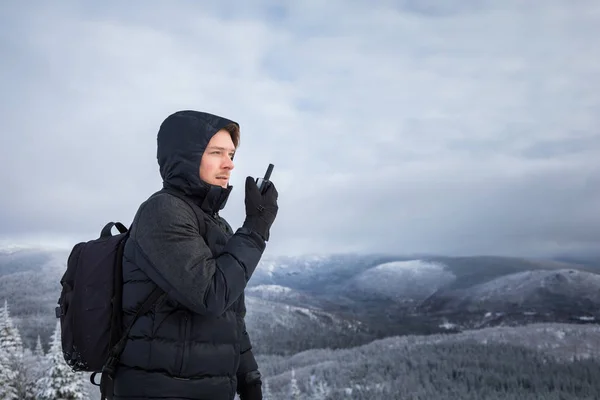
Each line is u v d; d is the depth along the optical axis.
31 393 25.23
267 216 2.24
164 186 2.28
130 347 2.03
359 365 127.56
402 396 108.06
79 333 2.07
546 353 134.62
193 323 2.07
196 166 2.19
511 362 128.50
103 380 2.01
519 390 111.75
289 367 129.88
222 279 2.03
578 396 108.62
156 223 2.05
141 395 1.99
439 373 121.12
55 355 24.80
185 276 1.99
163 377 2.00
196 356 2.04
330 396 108.62
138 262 2.07
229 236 2.34
